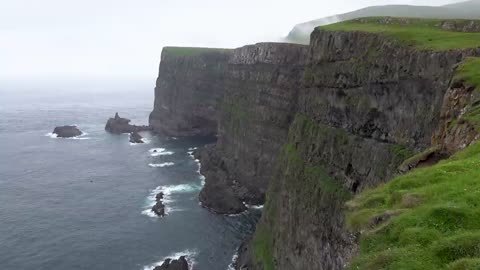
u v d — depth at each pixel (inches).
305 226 2215.8
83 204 3833.7
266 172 4023.1
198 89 6545.3
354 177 1934.1
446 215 626.8
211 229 3282.5
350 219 796.6
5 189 4298.7
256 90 4335.6
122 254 2876.5
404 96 1654.8
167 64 7190.0
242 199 3996.1
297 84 3774.6
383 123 1806.1
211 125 6742.1
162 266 2615.7
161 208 3597.4
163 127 7165.4
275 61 4020.7
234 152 4591.5
